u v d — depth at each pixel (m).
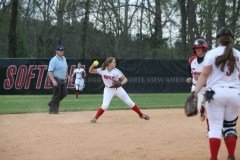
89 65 39.22
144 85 40.25
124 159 10.25
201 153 10.92
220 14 59.53
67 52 68.31
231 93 8.80
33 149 11.46
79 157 10.46
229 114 9.08
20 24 66.06
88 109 23.23
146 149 11.44
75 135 13.77
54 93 20.81
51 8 65.00
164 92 40.59
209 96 8.91
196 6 64.19
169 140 12.80
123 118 18.70
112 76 17.00
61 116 19.59
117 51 64.81
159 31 64.38
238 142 12.48
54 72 20.66
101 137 13.38
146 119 18.00
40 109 23.56
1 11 65.88
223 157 10.45
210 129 9.14
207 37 60.16
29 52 68.00
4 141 12.70
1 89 38.19
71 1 64.00
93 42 67.62
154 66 40.41
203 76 9.06
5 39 69.62
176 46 64.38
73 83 38.88
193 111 9.08
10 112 21.55
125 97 17.67
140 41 66.69
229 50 8.87
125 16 66.19
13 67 38.34
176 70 40.75
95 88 39.41
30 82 38.53
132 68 39.97
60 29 64.94
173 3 65.81
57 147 11.73
